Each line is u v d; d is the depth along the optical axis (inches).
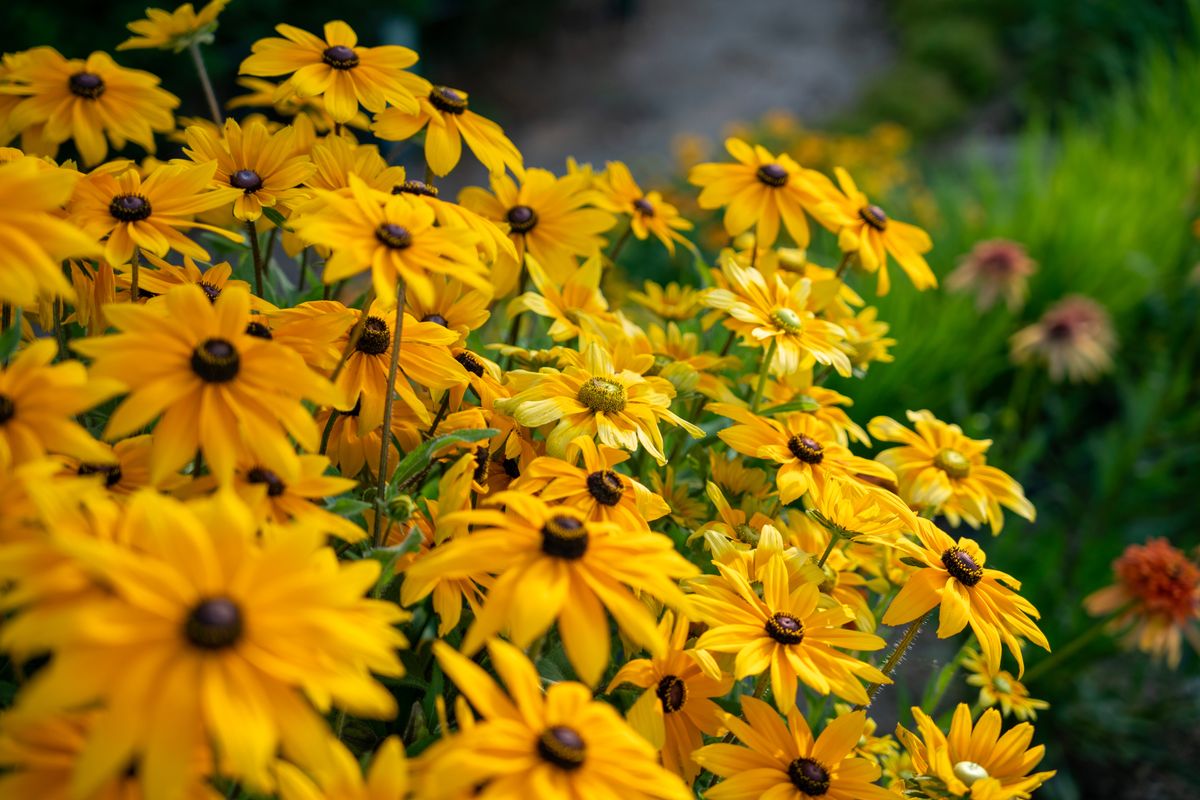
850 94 178.5
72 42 95.7
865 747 33.6
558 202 36.0
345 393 27.9
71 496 22.1
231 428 23.9
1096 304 83.5
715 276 37.9
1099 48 165.8
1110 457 75.4
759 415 33.9
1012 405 80.3
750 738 27.6
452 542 24.7
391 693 30.1
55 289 22.8
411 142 36.2
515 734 22.9
